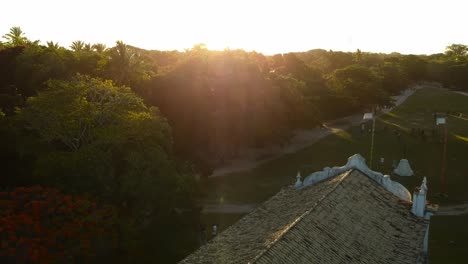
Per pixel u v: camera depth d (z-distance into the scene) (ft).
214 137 197.06
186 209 139.64
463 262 113.19
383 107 310.45
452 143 221.66
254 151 219.61
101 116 128.36
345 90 286.05
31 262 87.20
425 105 333.42
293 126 224.33
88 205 103.81
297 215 69.00
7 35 265.54
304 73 320.70
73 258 94.38
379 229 70.69
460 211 149.48
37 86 188.75
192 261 66.49
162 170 123.44
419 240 70.13
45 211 99.09
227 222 139.54
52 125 123.95
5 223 92.73
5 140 135.03
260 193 168.66
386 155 207.41
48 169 116.88
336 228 66.39
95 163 116.47
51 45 215.51
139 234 122.42
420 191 78.48
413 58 479.00
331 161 203.92
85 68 205.57
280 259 55.01
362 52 540.11
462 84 420.36
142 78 204.23
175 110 189.37
